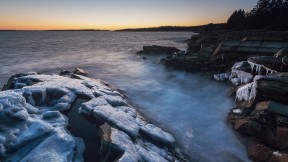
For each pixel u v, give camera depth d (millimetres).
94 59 40875
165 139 9609
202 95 17438
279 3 61594
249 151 9469
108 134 8625
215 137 11031
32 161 6918
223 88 17312
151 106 15211
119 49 61781
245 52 20406
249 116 11031
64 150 7828
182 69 24438
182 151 9758
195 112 14219
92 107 11227
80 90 13367
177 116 13539
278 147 8969
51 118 10055
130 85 20891
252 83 12516
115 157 7793
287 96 10570
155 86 20656
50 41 101062
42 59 40188
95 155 8219
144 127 10234
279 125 9570
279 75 11875
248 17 67625
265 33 21234
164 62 30406
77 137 9156
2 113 8812
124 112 11531
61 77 16094
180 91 18969
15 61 36938
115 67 31578
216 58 21875
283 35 19969
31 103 11094
